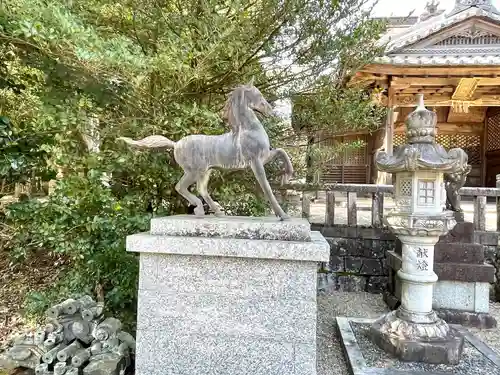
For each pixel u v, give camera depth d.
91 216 3.03
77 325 2.80
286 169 2.47
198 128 3.05
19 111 3.51
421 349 2.88
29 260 4.71
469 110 12.88
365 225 5.46
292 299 2.22
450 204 4.26
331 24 3.58
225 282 2.27
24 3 2.38
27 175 3.06
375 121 4.18
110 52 2.43
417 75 9.31
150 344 2.33
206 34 2.86
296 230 2.26
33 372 2.74
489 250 5.07
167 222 2.36
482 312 4.04
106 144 3.27
